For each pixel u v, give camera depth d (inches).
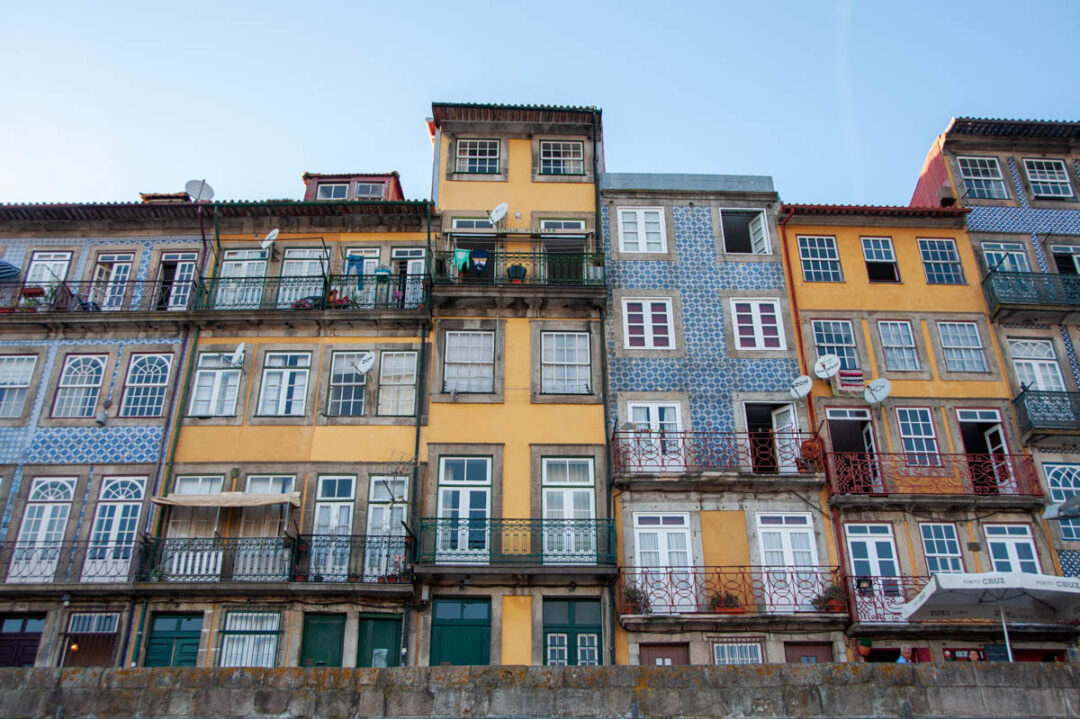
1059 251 799.1
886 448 703.7
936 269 780.6
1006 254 789.2
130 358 722.2
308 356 724.0
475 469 679.7
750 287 763.4
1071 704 390.6
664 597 633.6
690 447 695.1
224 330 732.7
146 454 684.1
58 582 628.7
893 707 388.2
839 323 753.0
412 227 787.4
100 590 619.5
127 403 706.2
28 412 699.4
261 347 725.3
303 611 625.6
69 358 721.6
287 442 688.4
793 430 705.0
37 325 726.5
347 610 625.6
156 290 755.4
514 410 700.7
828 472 676.7
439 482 674.2
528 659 616.4
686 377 724.0
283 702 383.6
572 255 759.1
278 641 616.7
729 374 727.1
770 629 624.1
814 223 791.1
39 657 613.6
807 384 697.0
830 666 396.5
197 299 743.1
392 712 380.8
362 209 780.0
